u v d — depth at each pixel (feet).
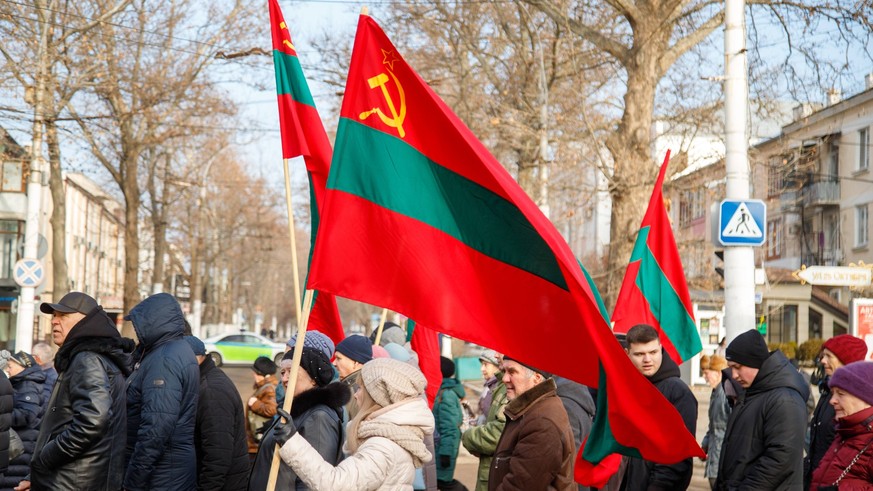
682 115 69.87
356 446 16.17
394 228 17.76
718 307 87.61
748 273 36.96
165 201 132.16
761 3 58.13
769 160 81.41
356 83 18.20
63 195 92.79
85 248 202.39
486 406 34.22
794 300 133.90
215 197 203.00
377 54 18.22
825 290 133.08
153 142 107.04
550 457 17.97
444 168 17.93
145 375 21.57
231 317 236.22
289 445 15.51
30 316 70.28
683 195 76.33
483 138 94.89
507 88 92.27
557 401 18.67
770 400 19.77
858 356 22.35
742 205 36.86
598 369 17.76
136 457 21.06
